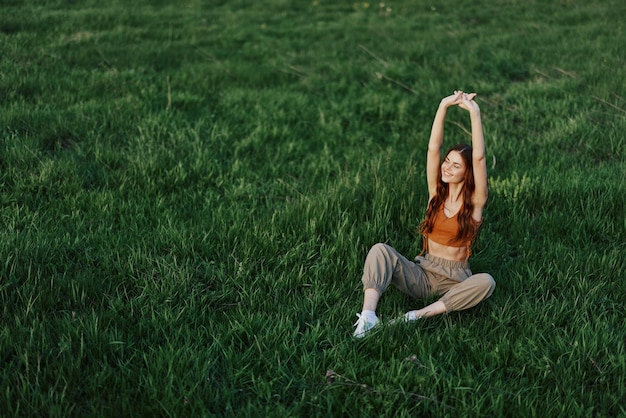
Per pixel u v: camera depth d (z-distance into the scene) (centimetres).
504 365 323
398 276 372
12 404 282
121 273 388
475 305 364
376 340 333
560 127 657
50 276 380
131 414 277
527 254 430
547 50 972
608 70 832
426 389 302
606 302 376
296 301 378
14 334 321
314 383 308
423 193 499
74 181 505
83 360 315
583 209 483
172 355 311
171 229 441
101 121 639
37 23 1027
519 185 518
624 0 1354
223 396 295
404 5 1437
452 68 886
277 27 1209
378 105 734
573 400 291
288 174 575
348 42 1082
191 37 1073
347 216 464
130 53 902
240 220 467
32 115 620
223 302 379
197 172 550
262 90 794
